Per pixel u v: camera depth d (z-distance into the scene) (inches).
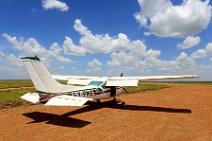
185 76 618.2
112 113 545.6
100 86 637.3
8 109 591.2
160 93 1063.6
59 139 343.3
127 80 654.5
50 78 493.7
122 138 348.8
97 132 381.7
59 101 434.6
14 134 369.7
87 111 569.3
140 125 430.0
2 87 1614.2
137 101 764.6
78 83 740.0
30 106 637.9
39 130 392.5
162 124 437.7
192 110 589.3
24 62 455.2
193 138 349.4
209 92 1131.9
